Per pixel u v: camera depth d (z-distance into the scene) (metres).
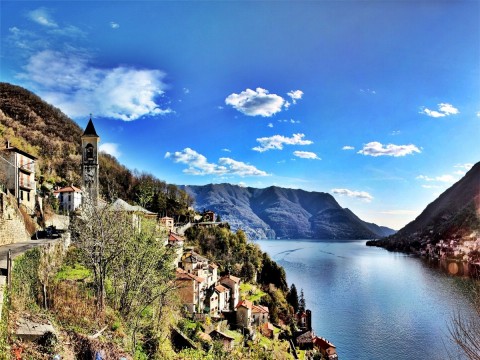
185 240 103.19
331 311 94.38
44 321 22.19
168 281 35.72
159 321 34.59
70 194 81.88
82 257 34.72
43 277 29.11
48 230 49.88
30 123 141.38
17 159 52.25
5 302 19.83
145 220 34.84
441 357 61.19
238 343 53.31
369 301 103.62
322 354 66.19
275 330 74.75
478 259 191.88
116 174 135.62
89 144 59.12
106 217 32.00
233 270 98.31
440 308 90.44
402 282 133.50
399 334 75.19
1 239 38.31
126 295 31.55
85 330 24.91
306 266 182.62
